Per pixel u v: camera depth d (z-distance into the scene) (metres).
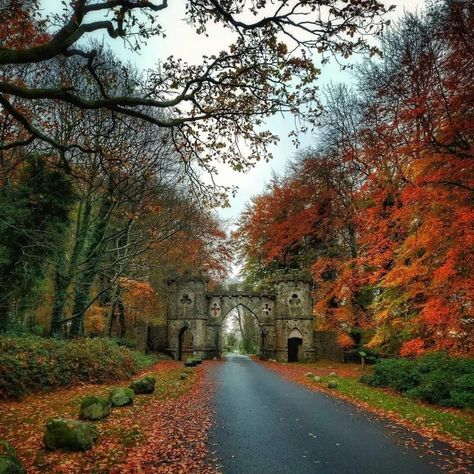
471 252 12.16
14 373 12.81
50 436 7.77
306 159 35.69
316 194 35.91
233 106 9.71
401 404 13.66
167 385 17.42
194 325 41.97
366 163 23.36
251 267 48.41
